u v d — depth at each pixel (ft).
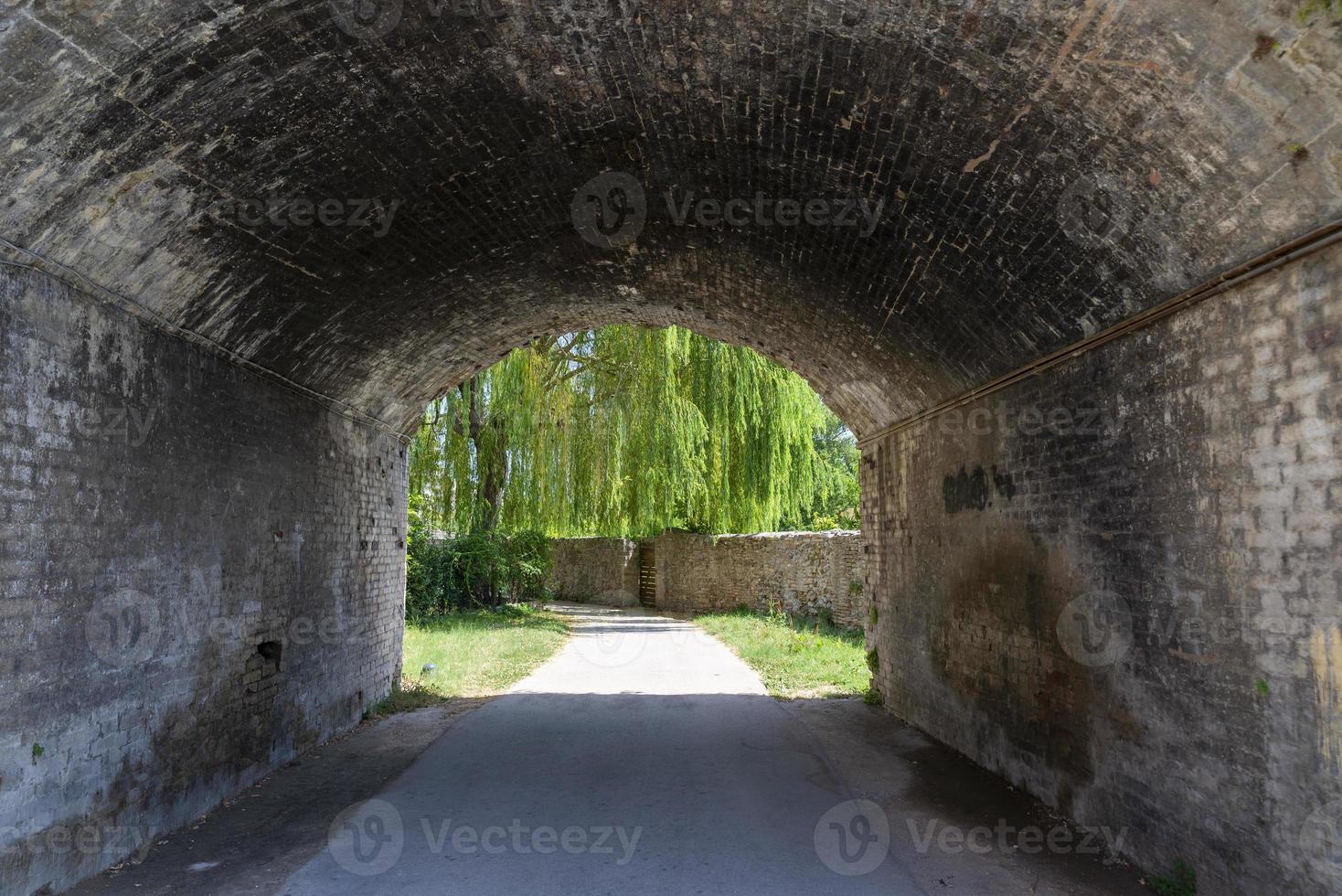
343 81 14.51
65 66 11.15
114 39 11.20
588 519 67.21
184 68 12.35
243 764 20.92
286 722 23.58
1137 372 15.65
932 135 14.96
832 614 62.80
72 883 14.33
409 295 24.72
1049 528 19.39
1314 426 11.32
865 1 12.35
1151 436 15.20
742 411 69.82
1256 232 11.90
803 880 15.26
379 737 27.37
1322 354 11.18
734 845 17.17
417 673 40.22
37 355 13.47
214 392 19.58
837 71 14.35
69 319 14.32
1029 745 20.57
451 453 65.72
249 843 17.07
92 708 14.89
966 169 15.33
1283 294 11.89
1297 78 9.68
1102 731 17.04
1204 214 12.42
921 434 29.14
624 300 32.91
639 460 64.69
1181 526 14.30
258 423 21.95
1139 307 15.20
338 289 21.65
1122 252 14.47
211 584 19.27
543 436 65.31
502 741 26.71
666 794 20.85
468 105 16.42
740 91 15.88
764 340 34.68
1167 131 11.73
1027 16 11.39
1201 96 10.86
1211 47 10.13
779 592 72.02
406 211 19.79
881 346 26.58
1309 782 11.43
